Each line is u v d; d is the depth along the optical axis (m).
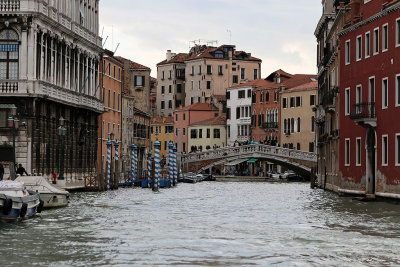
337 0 61.41
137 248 24.66
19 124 53.12
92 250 24.19
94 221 33.12
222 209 41.66
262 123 126.12
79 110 65.62
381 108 45.16
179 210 40.62
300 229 30.34
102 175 62.16
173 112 152.50
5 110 53.28
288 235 28.23
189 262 22.14
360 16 49.09
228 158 103.50
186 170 105.62
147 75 114.69
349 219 34.62
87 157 69.88
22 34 53.38
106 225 31.48
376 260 22.61
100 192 60.69
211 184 88.56
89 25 70.62
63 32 60.69
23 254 23.31
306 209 41.38
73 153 65.12
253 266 21.61
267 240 26.78
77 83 65.81
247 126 130.62
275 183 92.69
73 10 64.38
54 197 39.84
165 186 77.44
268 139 124.94
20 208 31.91
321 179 74.06
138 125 102.56
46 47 56.66
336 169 59.88
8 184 33.09
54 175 53.75
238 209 41.75
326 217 35.81
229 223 32.81
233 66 150.88
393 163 43.47
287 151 99.62
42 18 54.44
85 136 68.81
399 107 42.66
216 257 23.03
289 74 130.75
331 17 67.56
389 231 29.59
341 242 26.31
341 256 23.30
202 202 48.38
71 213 37.19
